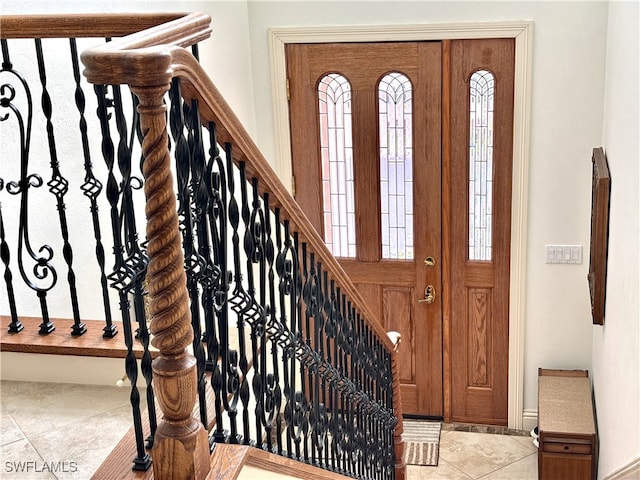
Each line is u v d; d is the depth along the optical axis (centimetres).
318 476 233
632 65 299
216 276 172
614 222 345
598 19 424
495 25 434
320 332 245
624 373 297
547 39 433
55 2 290
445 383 506
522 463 467
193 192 167
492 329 489
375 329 314
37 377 232
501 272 477
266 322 205
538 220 463
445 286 488
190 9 385
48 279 301
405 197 479
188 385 149
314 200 488
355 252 495
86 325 244
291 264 219
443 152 464
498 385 499
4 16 187
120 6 328
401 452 372
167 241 138
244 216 185
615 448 322
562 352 483
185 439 151
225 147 174
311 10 455
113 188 162
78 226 314
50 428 207
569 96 439
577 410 432
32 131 287
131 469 172
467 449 483
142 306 166
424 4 442
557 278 470
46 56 290
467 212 472
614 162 355
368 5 448
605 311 380
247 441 200
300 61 465
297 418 232
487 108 453
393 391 361
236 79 448
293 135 479
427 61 451
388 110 466
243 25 456
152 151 133
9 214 280
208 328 179
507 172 460
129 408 216
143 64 125
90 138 319
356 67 459
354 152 475
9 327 239
